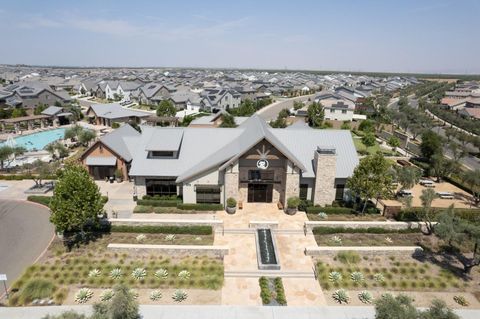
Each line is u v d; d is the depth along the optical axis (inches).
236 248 1192.2
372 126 3553.2
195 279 1011.3
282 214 1453.0
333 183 1482.5
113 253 1145.4
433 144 2263.8
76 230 1286.9
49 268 1058.7
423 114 4446.4
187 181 1481.3
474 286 1019.3
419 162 2305.6
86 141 2640.3
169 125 3464.6
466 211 1453.0
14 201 1611.7
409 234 1321.4
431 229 1320.1
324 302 935.0
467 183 1814.7
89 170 1891.0
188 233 1288.1
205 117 3380.9
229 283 1009.5
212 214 1444.4
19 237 1268.5
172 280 1007.0
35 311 880.9
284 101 6033.5
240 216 1427.2
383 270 1078.4
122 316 784.3
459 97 6117.1
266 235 1264.8
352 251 1147.3
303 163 1536.7
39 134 3225.9
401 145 3021.7
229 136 1702.8
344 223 1314.0
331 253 1153.4
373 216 1448.1
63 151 2266.2
